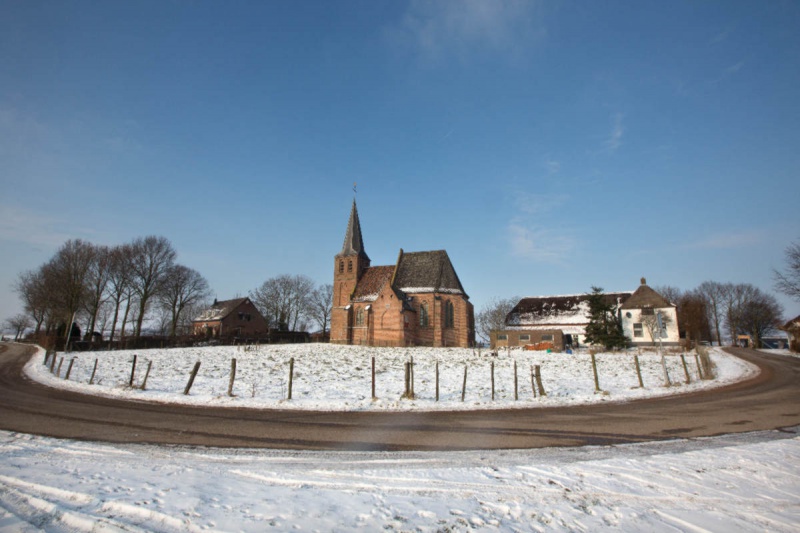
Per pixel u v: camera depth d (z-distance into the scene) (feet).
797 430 42.42
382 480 25.54
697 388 76.02
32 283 226.17
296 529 18.10
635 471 27.84
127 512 19.48
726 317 279.08
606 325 158.20
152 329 280.92
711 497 23.47
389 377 88.89
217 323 256.52
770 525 20.10
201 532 17.61
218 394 66.39
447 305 186.60
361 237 215.10
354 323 193.57
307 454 32.58
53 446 33.32
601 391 69.56
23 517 19.03
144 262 213.46
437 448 34.86
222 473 26.53
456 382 81.56
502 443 36.78
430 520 19.76
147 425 43.57
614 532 19.02
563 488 24.57
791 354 144.66
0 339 341.00
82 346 170.09
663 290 312.71
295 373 94.63
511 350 157.89
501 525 19.48
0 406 54.75
